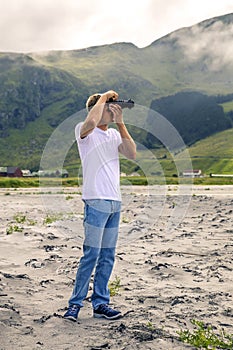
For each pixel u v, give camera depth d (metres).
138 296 5.45
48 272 6.71
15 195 28.17
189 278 6.37
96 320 4.62
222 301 5.29
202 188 32.03
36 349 3.83
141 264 7.22
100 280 4.76
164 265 7.00
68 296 5.46
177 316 4.74
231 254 8.01
